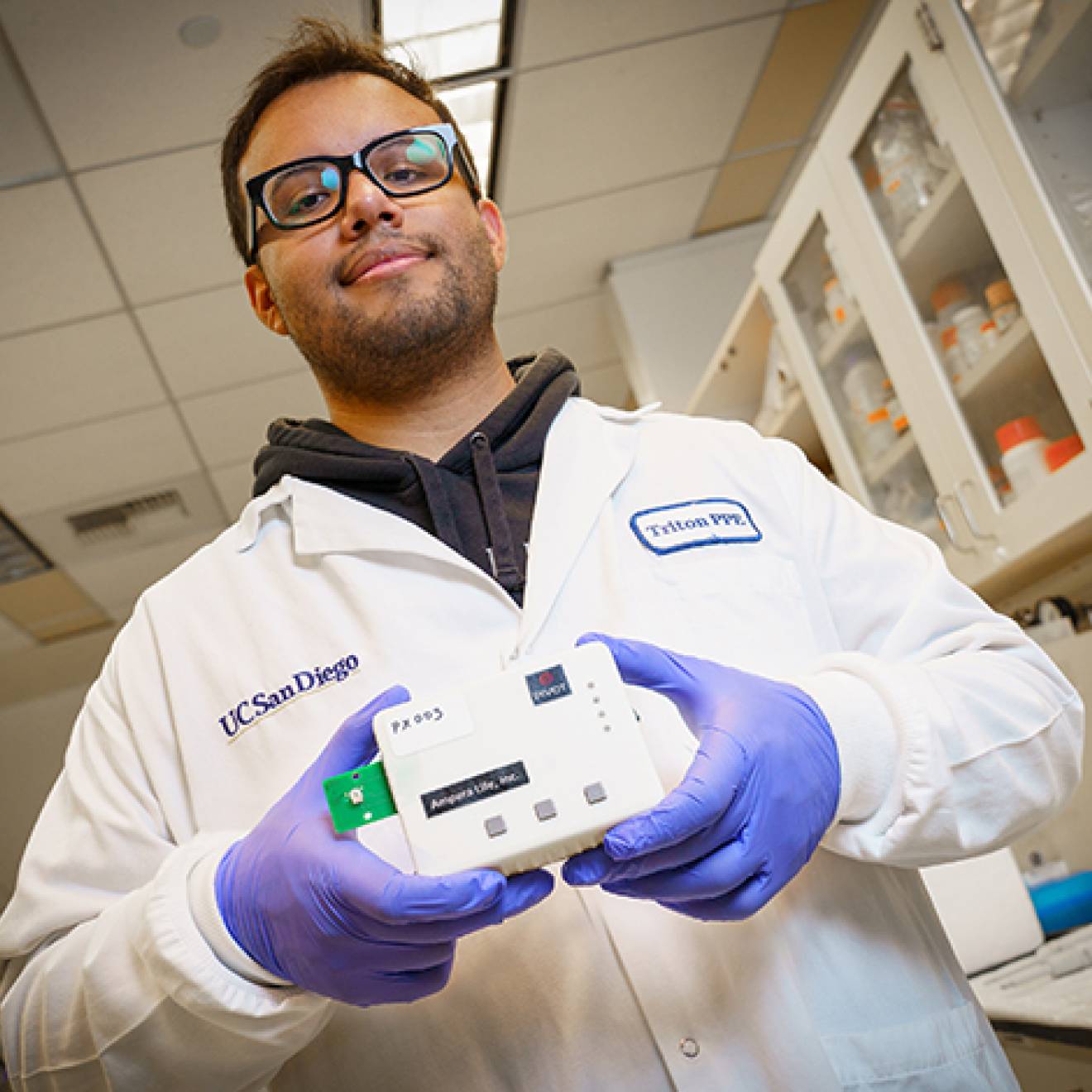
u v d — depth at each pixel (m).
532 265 3.36
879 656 0.91
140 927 0.70
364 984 0.64
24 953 0.83
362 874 0.60
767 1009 0.74
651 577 0.90
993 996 1.49
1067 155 1.48
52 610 4.54
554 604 0.88
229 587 0.96
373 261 0.96
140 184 2.49
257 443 3.76
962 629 0.90
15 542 3.94
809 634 0.91
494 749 0.61
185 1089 0.73
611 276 3.45
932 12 1.66
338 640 0.88
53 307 2.81
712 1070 0.73
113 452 3.56
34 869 0.86
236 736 0.88
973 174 1.66
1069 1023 1.21
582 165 2.97
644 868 0.61
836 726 0.72
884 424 2.19
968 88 1.62
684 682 0.69
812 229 2.27
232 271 2.86
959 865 1.73
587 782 0.60
